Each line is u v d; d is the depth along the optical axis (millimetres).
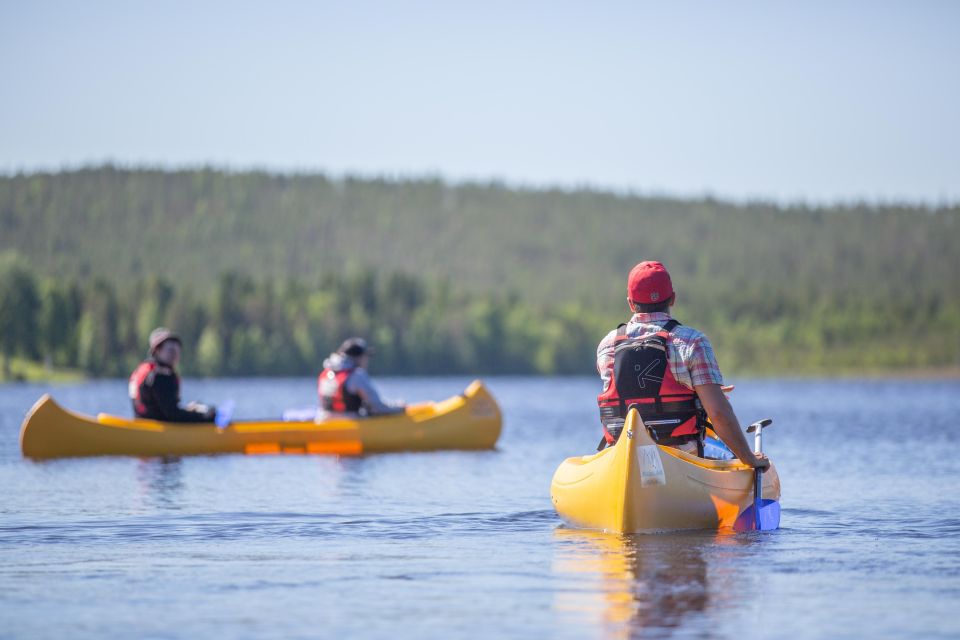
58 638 11258
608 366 18516
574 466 18875
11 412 72562
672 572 14516
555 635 11305
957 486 26094
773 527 18578
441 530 18719
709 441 20281
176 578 14391
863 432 49375
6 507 21891
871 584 13727
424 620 11953
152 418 35969
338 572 14781
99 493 24500
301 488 25703
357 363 38719
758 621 11836
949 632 11398
